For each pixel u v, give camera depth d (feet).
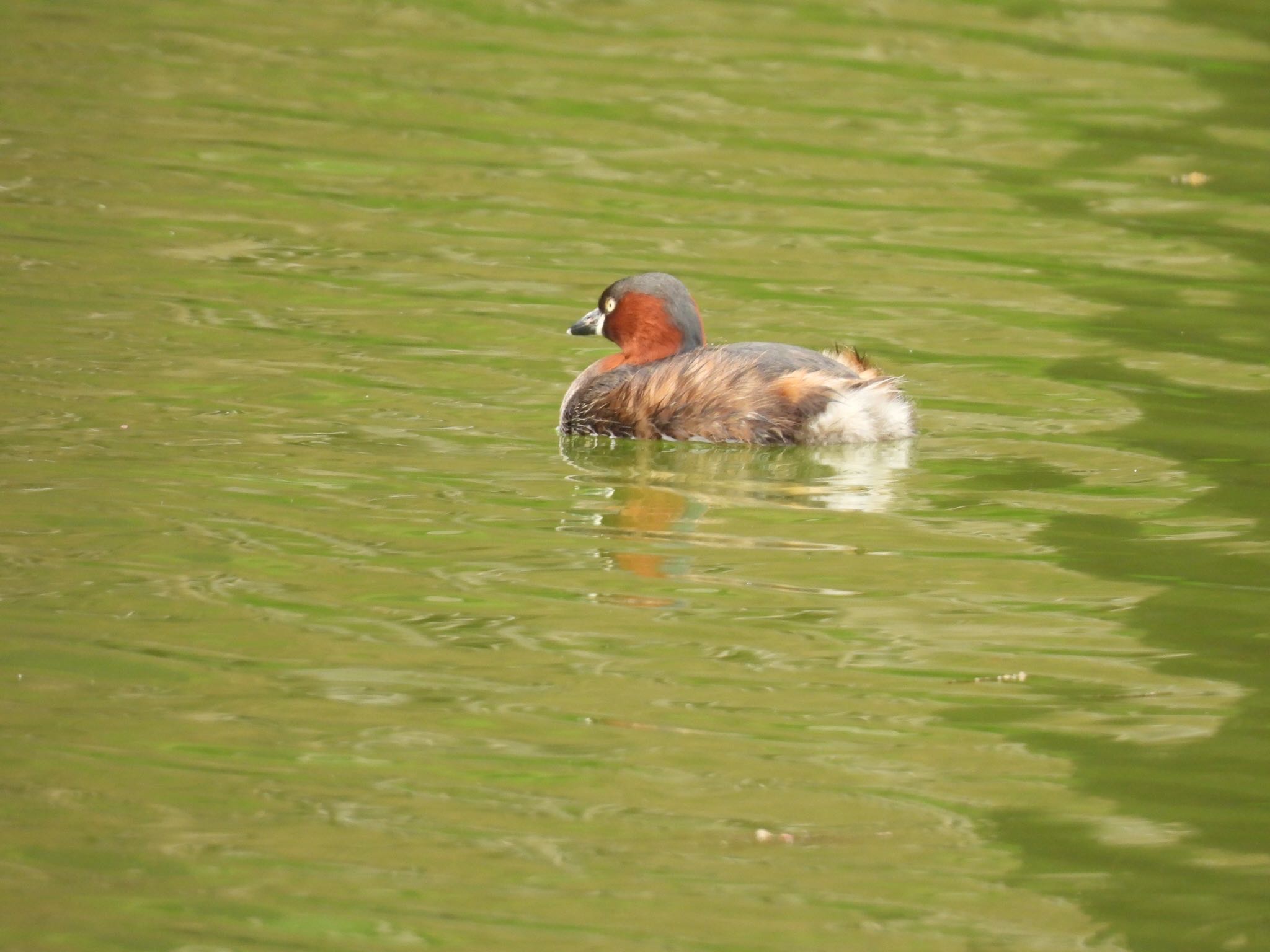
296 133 81.30
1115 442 48.47
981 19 104.06
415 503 42.96
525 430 48.96
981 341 57.88
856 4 106.42
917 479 45.42
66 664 33.86
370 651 34.96
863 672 34.60
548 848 28.32
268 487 43.60
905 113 87.76
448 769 30.60
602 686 33.76
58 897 26.66
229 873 27.37
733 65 94.89
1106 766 31.22
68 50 92.99
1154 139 84.33
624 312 50.72
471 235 68.64
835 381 47.32
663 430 48.21
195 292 60.08
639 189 75.41
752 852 28.37
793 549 40.65
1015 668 34.99
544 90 89.56
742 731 32.19
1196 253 68.69
